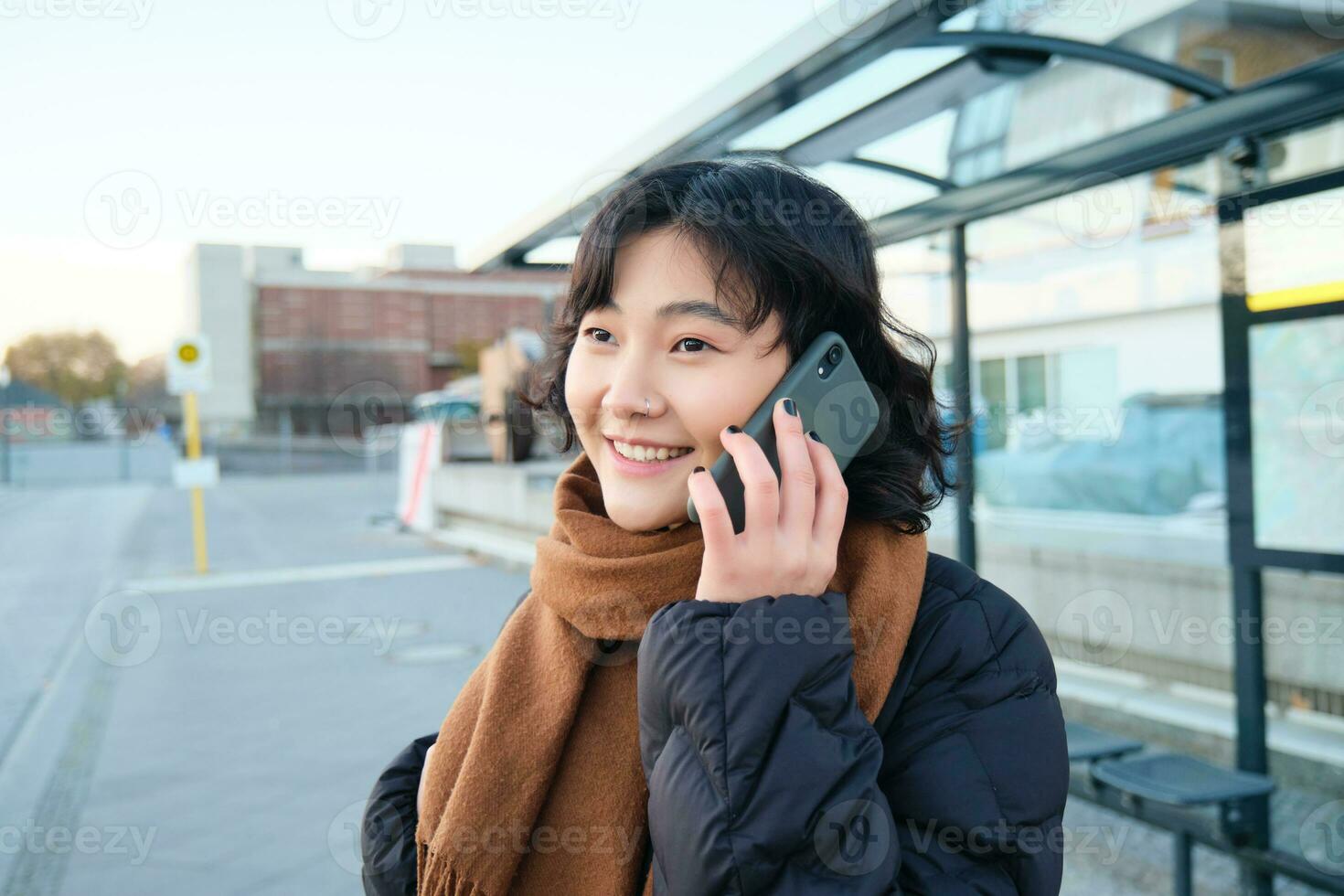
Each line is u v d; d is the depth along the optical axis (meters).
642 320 0.82
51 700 5.27
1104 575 4.34
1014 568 4.82
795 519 0.76
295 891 3.09
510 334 11.48
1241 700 2.93
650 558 0.87
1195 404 4.80
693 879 0.73
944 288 4.24
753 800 0.72
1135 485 4.70
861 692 0.81
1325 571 2.74
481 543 10.48
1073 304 4.57
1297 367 2.87
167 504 18.84
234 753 4.35
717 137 2.69
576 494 1.01
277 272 46.69
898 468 0.89
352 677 5.54
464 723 0.98
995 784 0.79
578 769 0.90
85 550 11.81
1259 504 2.89
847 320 0.89
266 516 15.88
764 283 0.80
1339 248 2.62
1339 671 3.43
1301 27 2.38
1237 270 2.89
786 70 2.22
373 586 8.55
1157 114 3.01
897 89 2.60
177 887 3.11
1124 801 2.57
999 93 3.10
